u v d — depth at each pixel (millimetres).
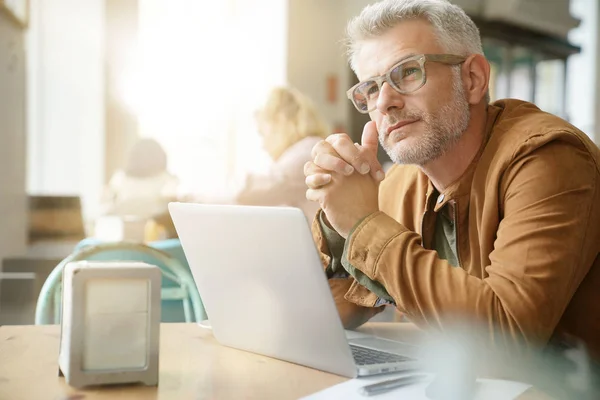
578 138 1070
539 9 5629
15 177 4059
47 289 1379
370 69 1197
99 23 4961
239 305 962
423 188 1351
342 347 834
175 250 1829
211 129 5527
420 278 949
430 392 766
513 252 978
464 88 1193
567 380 1050
